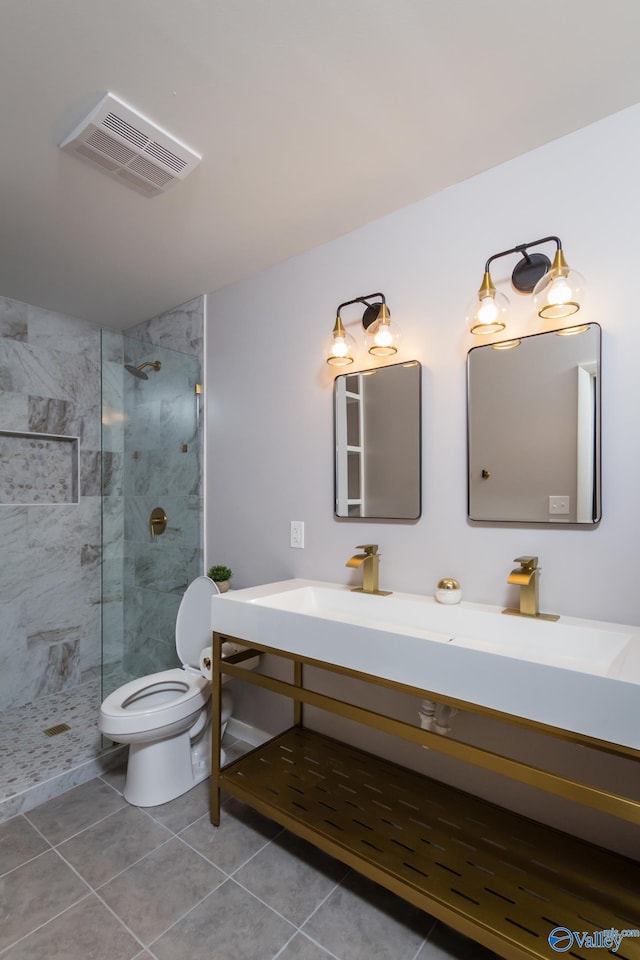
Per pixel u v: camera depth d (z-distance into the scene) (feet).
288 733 6.59
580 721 3.21
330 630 4.53
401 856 4.32
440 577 5.54
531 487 4.90
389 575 5.98
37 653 8.87
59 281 7.80
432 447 5.62
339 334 5.99
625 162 4.42
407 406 5.79
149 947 4.08
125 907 4.47
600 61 3.86
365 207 5.86
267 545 7.34
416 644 3.96
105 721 5.78
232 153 4.85
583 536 4.63
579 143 4.65
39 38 3.63
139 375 9.55
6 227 6.19
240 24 3.54
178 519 8.66
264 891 4.67
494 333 5.16
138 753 6.09
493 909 3.76
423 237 5.69
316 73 3.96
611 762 4.42
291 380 7.05
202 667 6.63
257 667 7.15
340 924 4.31
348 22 3.55
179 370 8.67
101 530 9.34
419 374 5.69
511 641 4.65
